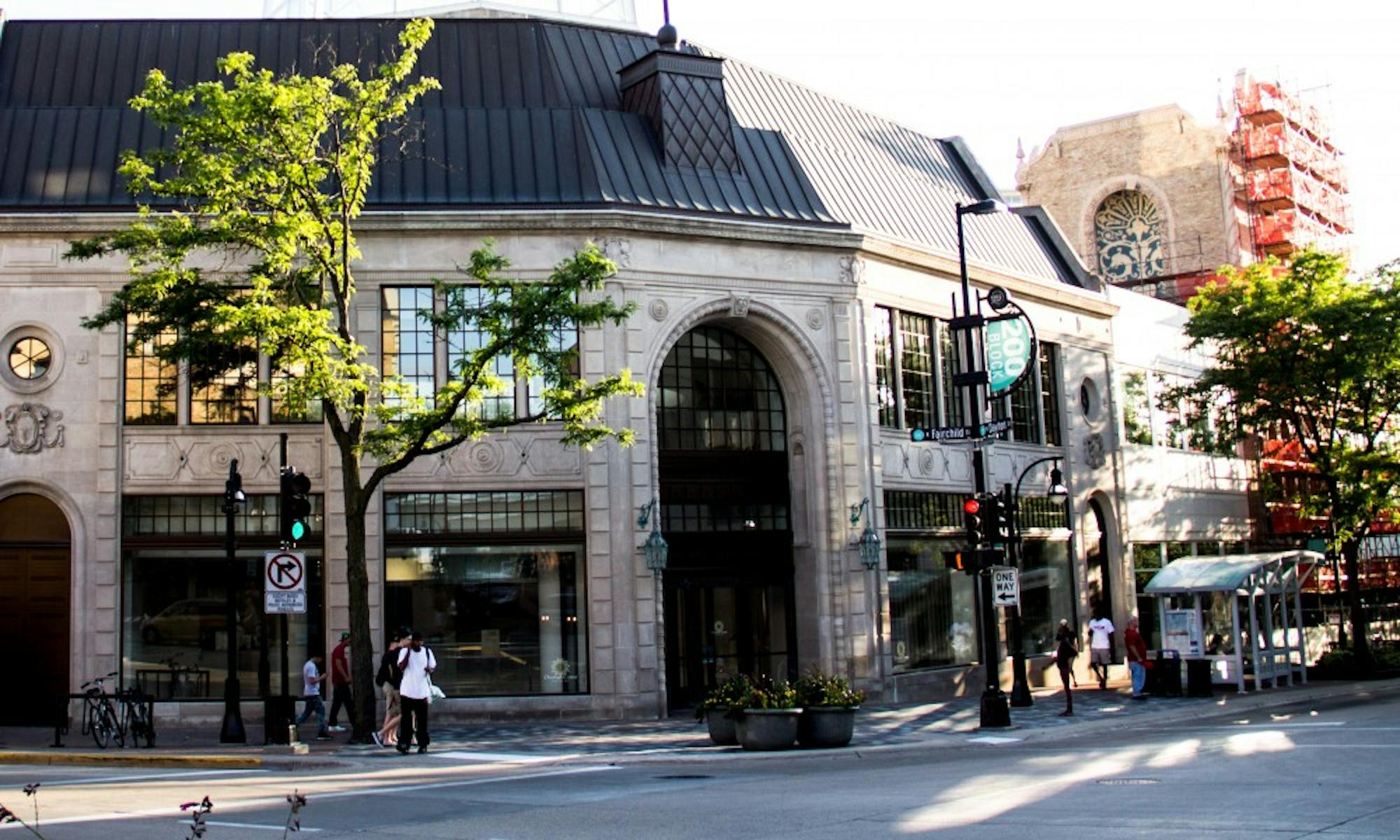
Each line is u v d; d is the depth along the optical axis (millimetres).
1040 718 26875
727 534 31000
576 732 25281
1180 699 31422
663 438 30812
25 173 28203
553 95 31391
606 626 28484
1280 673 35219
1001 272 36906
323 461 28172
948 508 34906
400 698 22234
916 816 12766
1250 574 33844
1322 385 39875
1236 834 10852
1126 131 58500
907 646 33062
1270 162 58688
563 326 24797
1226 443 42688
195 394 28172
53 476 27359
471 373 23172
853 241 32250
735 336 32094
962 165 42000
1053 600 38094
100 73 30266
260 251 25781
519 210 28859
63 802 15211
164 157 22594
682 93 31781
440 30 31891
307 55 31219
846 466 31750
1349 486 40344
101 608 27109
